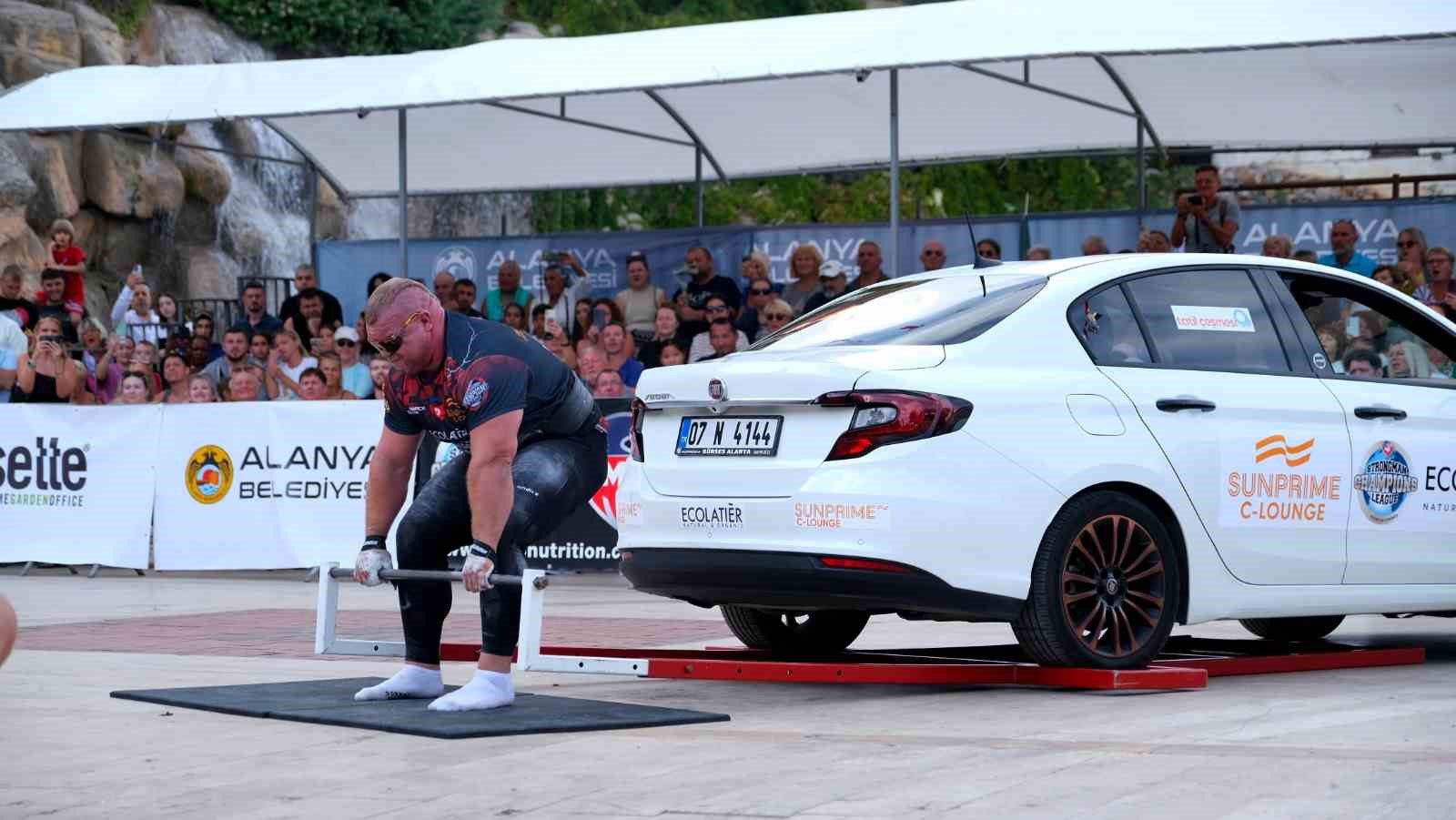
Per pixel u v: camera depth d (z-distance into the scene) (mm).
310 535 12805
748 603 6680
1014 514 6477
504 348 6066
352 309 19047
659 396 6926
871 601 6312
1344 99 15719
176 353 14875
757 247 17578
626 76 12844
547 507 6207
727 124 17516
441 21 29969
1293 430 7258
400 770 5047
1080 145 17812
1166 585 6883
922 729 5824
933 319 6961
